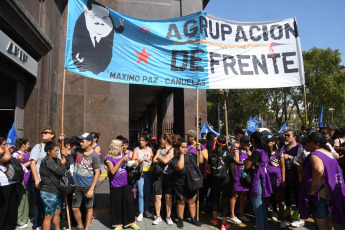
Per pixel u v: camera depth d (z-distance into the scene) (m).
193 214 4.78
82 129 13.03
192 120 13.95
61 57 12.99
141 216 5.05
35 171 4.10
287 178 4.91
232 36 5.85
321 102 30.14
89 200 4.25
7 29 8.18
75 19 4.73
